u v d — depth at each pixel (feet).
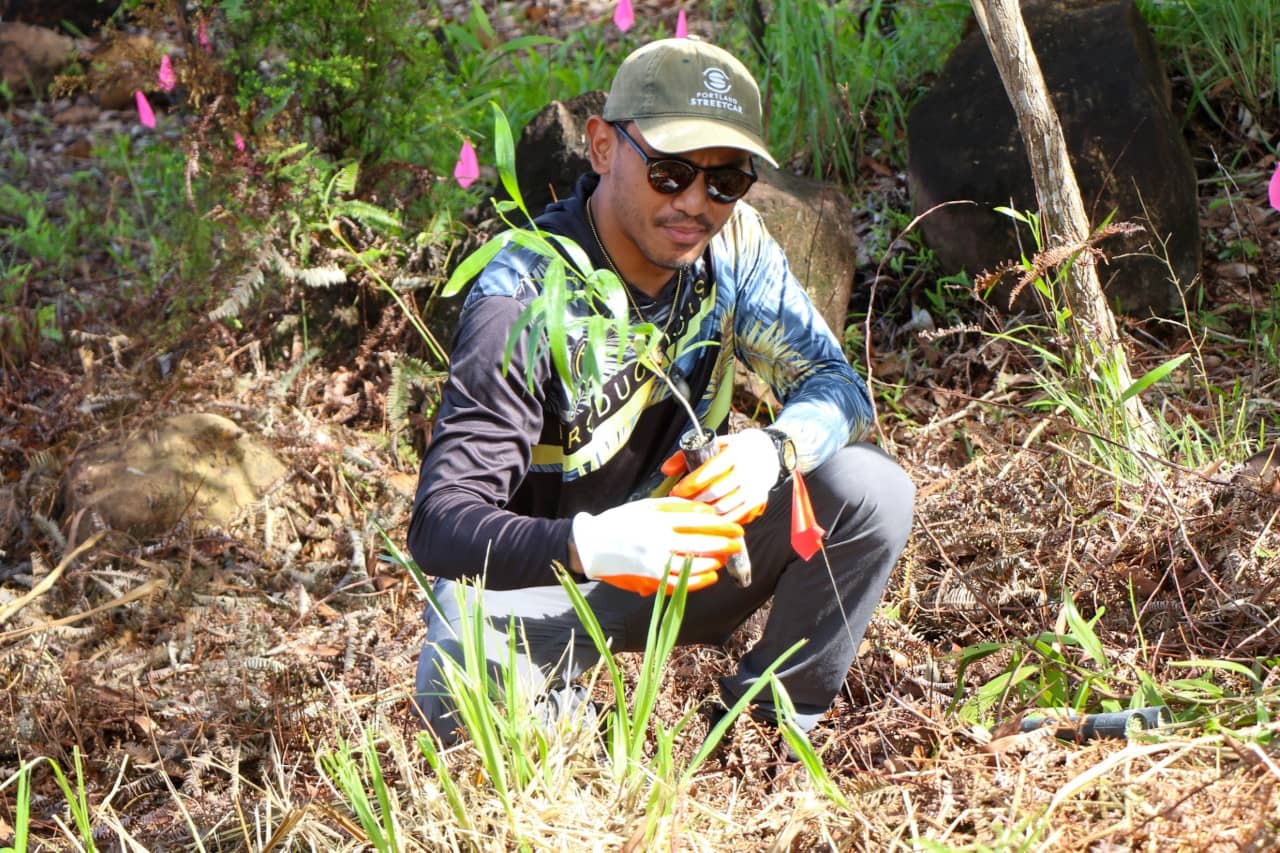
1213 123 14.71
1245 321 12.55
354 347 13.57
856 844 5.74
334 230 12.98
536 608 7.34
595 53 18.01
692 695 8.12
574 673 7.38
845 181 15.21
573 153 13.37
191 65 13.80
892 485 7.22
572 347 6.89
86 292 16.28
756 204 12.84
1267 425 10.70
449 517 6.28
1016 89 9.53
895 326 13.50
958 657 7.32
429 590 6.60
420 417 12.57
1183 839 5.13
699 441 6.48
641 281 7.10
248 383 12.75
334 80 13.61
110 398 12.48
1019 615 8.43
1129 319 11.18
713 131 6.48
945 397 12.03
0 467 12.63
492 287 6.83
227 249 13.26
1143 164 12.59
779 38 15.66
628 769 6.03
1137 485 9.00
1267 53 14.40
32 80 24.31
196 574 10.45
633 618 7.41
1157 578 8.38
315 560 10.95
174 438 11.66
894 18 16.80
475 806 6.02
